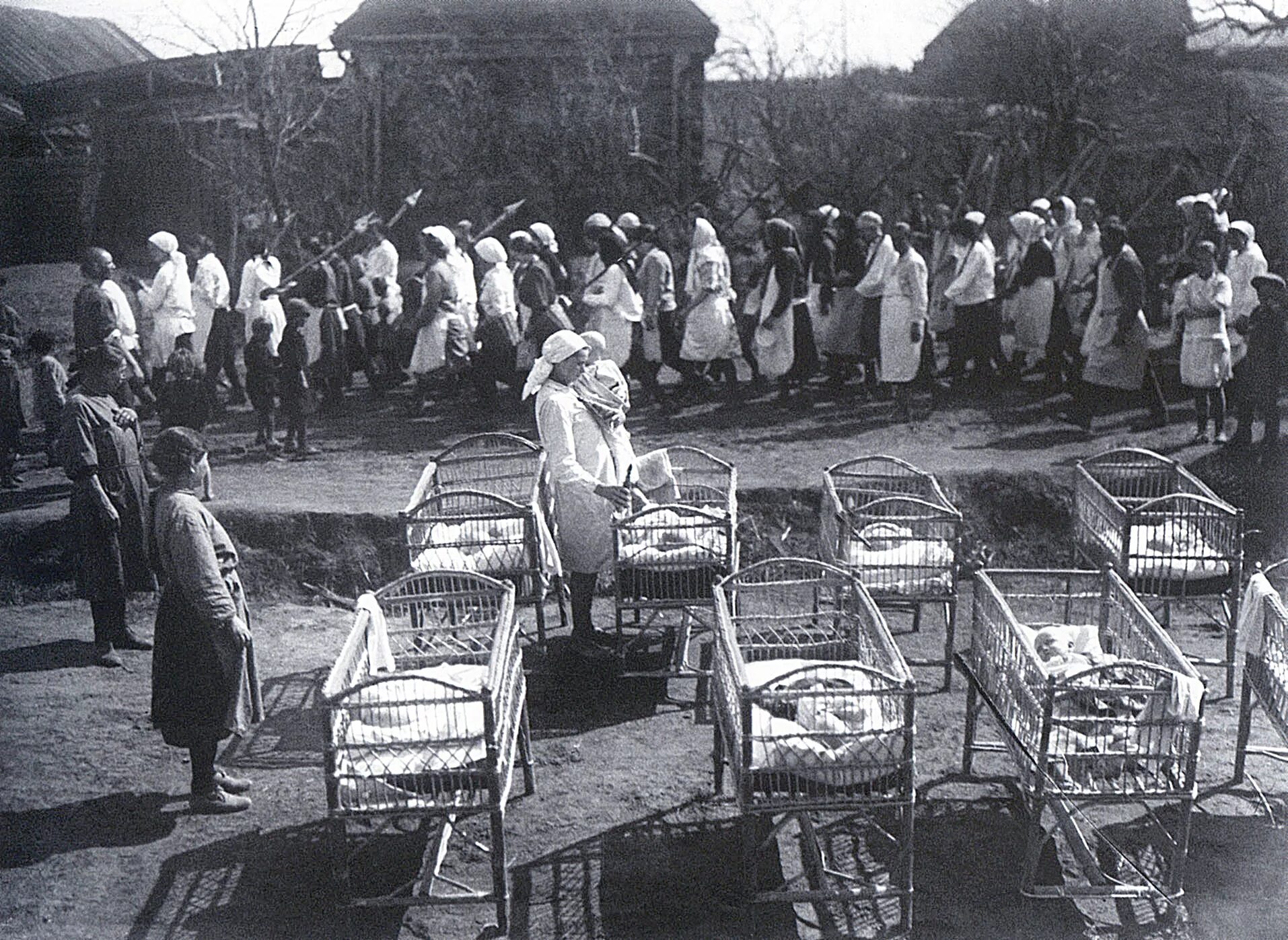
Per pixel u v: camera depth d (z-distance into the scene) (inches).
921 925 243.4
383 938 243.8
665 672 331.6
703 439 498.6
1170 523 341.7
